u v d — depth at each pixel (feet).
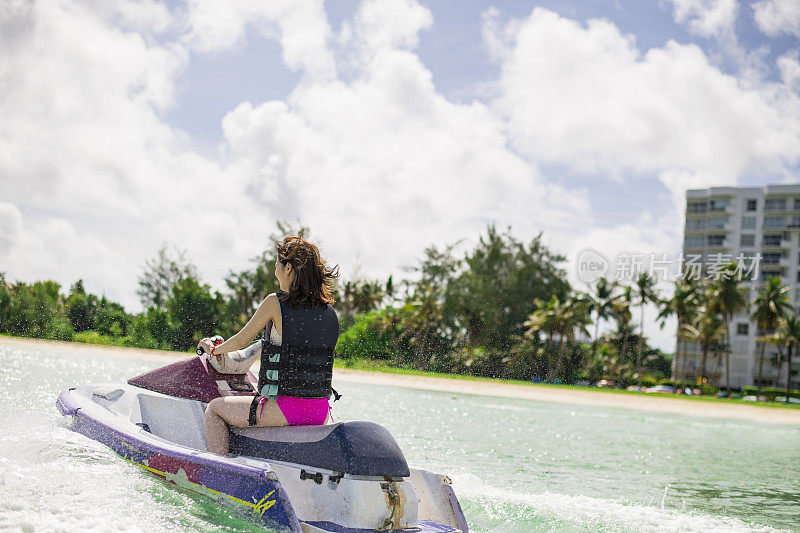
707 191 247.29
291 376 10.82
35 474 11.15
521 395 78.02
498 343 183.21
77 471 11.53
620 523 12.81
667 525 12.94
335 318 11.37
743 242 241.35
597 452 27.89
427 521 10.95
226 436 11.59
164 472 11.35
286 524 9.30
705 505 16.58
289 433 10.78
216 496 10.29
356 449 10.11
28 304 95.35
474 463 21.03
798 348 204.33
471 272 184.24
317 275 11.10
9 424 15.03
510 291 190.49
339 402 40.70
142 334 115.03
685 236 250.16
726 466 26.71
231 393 13.32
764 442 42.37
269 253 154.10
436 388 74.59
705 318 195.72
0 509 9.30
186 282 137.80
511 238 194.39
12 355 47.85
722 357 238.48
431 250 185.47
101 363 48.47
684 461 27.48
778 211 237.86
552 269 195.00
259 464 10.13
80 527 9.00
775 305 193.88
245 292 151.84
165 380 13.84
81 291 115.55
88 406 14.80
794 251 235.40
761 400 186.50
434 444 24.93
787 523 14.57
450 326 172.24
